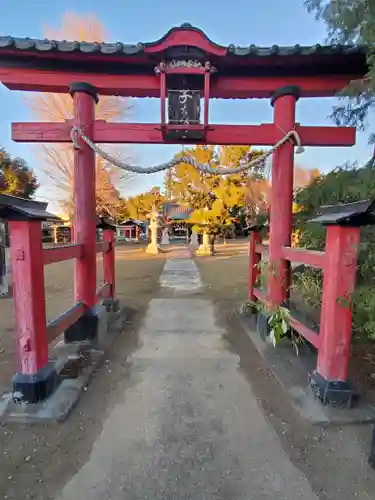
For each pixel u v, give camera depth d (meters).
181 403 2.01
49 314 4.14
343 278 1.84
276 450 1.57
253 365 2.58
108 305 3.98
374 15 1.91
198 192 12.74
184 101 2.96
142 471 1.44
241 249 14.77
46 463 1.49
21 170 14.34
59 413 1.83
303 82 3.05
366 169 2.26
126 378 2.35
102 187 13.77
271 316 2.56
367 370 2.38
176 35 2.75
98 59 2.88
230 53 2.79
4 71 2.93
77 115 3.02
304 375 2.32
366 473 1.43
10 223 1.88
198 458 1.52
